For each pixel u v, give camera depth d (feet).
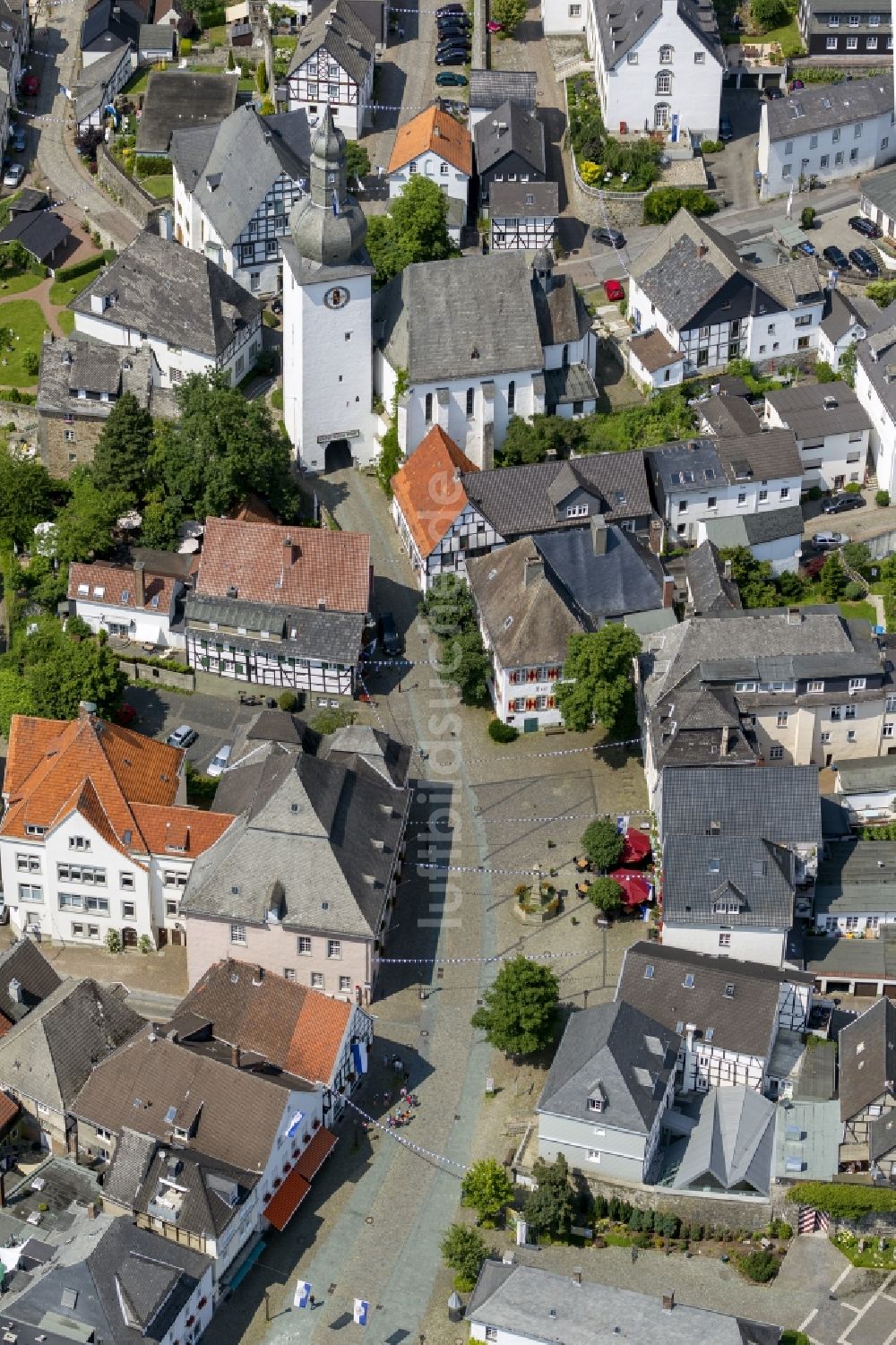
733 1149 644.69
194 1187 618.03
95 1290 595.88
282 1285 625.00
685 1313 599.16
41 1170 643.45
